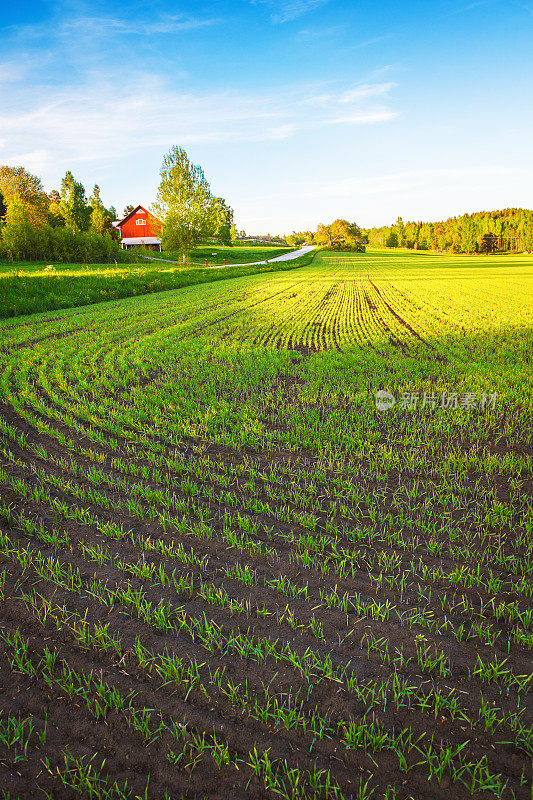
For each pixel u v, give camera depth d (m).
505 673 3.43
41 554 4.86
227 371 12.54
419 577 4.49
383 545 5.01
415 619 3.94
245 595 4.27
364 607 4.08
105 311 23.84
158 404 9.96
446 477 6.51
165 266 61.56
